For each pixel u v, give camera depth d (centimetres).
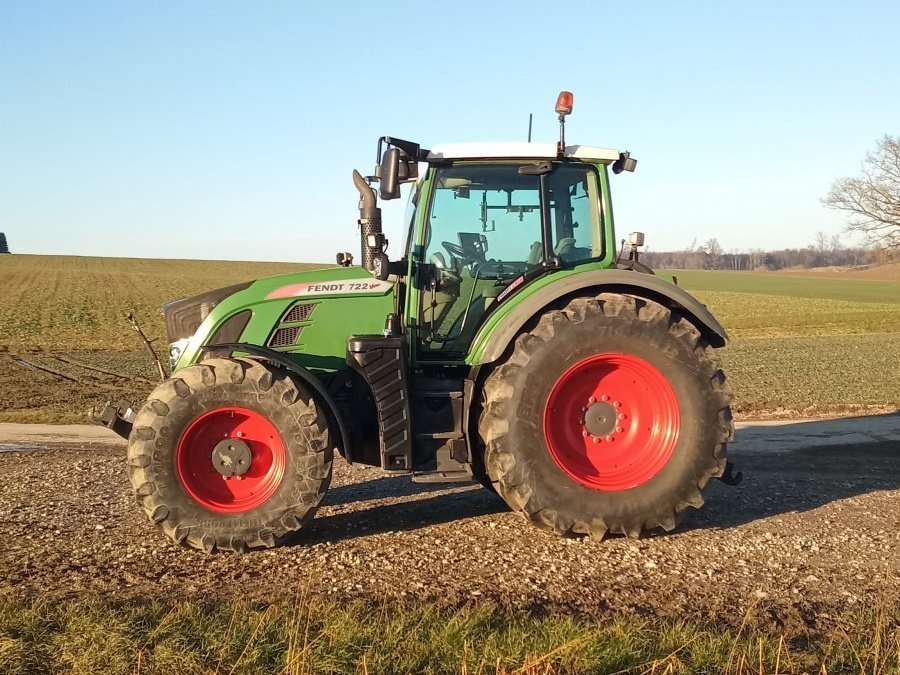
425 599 397
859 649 337
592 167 553
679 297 509
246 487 482
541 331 488
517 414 483
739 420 1159
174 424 465
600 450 505
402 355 486
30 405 1300
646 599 407
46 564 445
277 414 473
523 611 382
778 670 316
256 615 347
